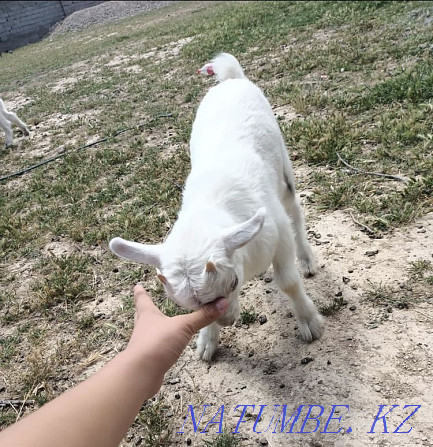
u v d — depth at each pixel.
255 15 3.78
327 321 0.93
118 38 5.46
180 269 0.66
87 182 1.81
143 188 1.61
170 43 4.05
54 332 1.12
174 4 8.52
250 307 1.03
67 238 1.49
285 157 1.09
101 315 1.13
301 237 1.07
